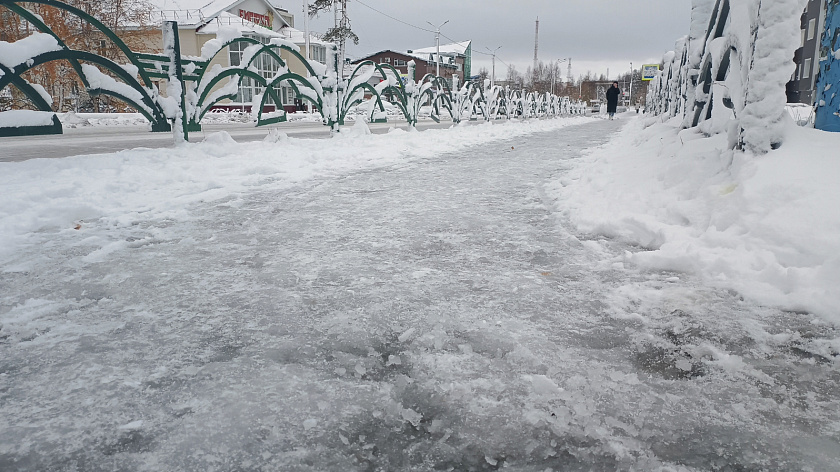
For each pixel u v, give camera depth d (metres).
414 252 3.08
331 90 10.44
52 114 6.12
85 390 1.56
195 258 2.95
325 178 5.88
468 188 5.26
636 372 1.68
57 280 2.56
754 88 3.48
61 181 4.88
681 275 2.63
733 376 1.65
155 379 1.63
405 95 13.00
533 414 1.44
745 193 3.00
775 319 2.08
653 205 3.69
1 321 2.06
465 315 2.13
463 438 1.34
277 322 2.06
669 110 12.35
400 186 5.39
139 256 2.98
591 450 1.29
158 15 29.86
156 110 7.14
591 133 15.51
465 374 1.65
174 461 1.24
